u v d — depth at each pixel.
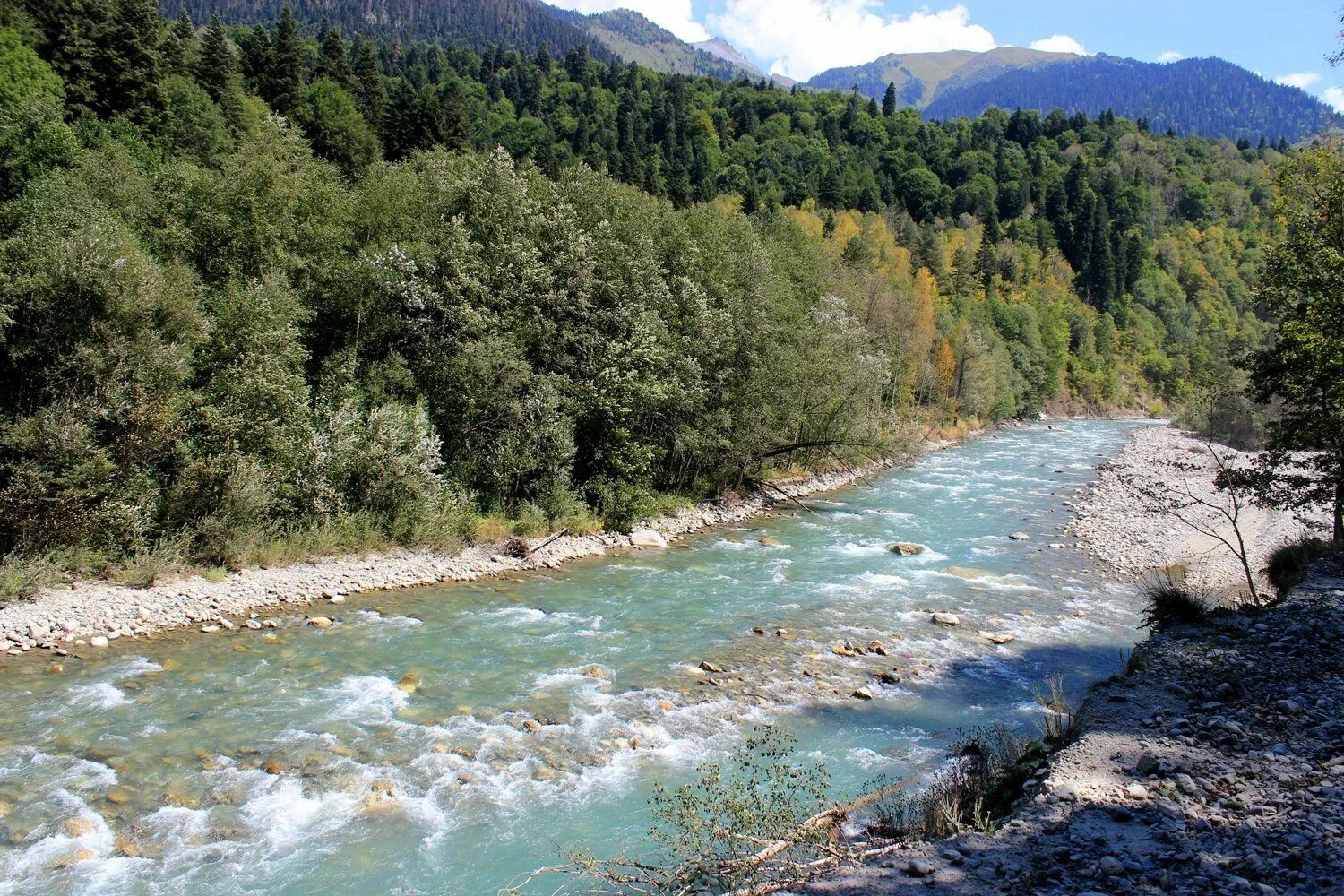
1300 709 9.71
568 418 28.14
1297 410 16.61
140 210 25.31
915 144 163.00
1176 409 112.88
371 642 16.95
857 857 7.92
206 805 10.46
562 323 29.73
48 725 12.37
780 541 28.88
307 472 22.59
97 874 8.98
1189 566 25.52
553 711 13.82
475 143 84.69
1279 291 17.06
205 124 44.59
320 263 27.27
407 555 23.27
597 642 17.52
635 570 24.09
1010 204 153.75
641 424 31.34
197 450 20.58
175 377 19.94
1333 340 15.13
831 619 19.48
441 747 12.31
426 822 10.37
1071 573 24.95
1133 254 143.25
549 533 26.58
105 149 29.23
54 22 45.06
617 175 87.75
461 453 27.25
